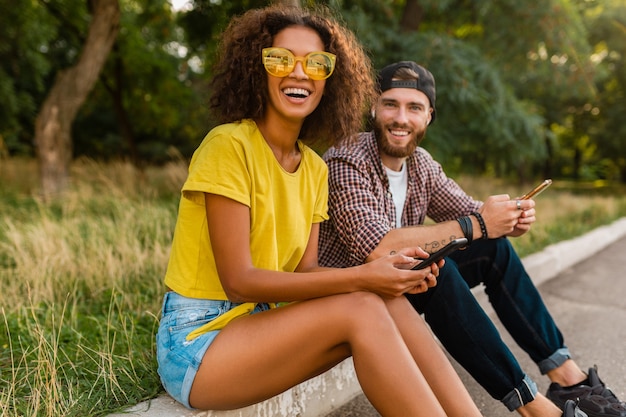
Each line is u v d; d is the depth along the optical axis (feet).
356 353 4.74
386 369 4.60
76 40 38.83
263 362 4.85
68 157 23.09
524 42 25.16
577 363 9.16
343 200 6.66
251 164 5.07
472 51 22.97
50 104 22.68
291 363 4.89
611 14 50.14
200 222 5.22
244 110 5.45
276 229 5.46
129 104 43.37
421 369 5.15
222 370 4.89
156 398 5.82
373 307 4.79
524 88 42.70
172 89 41.06
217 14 24.31
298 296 4.90
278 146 5.55
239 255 4.93
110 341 7.64
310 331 4.80
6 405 5.32
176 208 17.13
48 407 5.38
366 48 6.81
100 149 68.39
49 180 22.34
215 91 5.67
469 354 6.04
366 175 6.84
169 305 5.39
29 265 10.16
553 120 59.82
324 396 7.13
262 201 5.16
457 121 25.21
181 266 5.33
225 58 5.59
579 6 47.85
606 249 20.59
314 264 5.95
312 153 5.88
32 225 13.70
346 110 5.94
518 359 9.37
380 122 7.09
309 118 6.07
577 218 25.57
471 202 7.90
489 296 7.21
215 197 4.94
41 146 22.41
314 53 5.32
